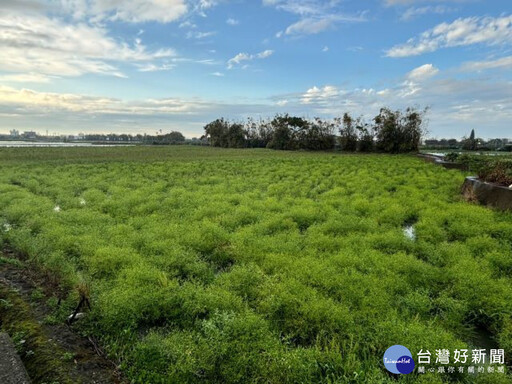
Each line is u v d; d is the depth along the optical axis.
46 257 6.49
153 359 3.89
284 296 4.98
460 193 13.12
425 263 6.54
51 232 7.86
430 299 5.33
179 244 7.56
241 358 3.75
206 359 3.77
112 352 4.11
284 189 14.06
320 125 49.91
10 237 7.75
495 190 10.99
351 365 3.75
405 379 3.63
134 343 4.29
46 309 4.97
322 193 13.49
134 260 6.41
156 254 7.02
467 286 5.52
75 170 20.42
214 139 68.69
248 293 5.51
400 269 6.21
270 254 6.76
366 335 4.34
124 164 24.78
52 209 10.46
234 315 4.52
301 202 11.57
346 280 5.66
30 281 5.88
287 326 4.68
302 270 6.03
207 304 4.94
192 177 18.75
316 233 8.23
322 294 5.37
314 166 23.73
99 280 5.80
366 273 6.16
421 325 4.37
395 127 42.34
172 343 4.05
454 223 8.80
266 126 63.62
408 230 9.44
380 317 4.61
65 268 6.03
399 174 19.45
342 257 6.57
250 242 7.50
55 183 15.45
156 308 4.89
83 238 7.49
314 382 3.62
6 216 9.66
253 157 34.41
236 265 6.48
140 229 8.85
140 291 5.09
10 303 4.97
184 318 4.85
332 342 4.12
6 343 3.97
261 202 11.38
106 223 9.23
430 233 8.32
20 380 3.41
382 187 14.34
